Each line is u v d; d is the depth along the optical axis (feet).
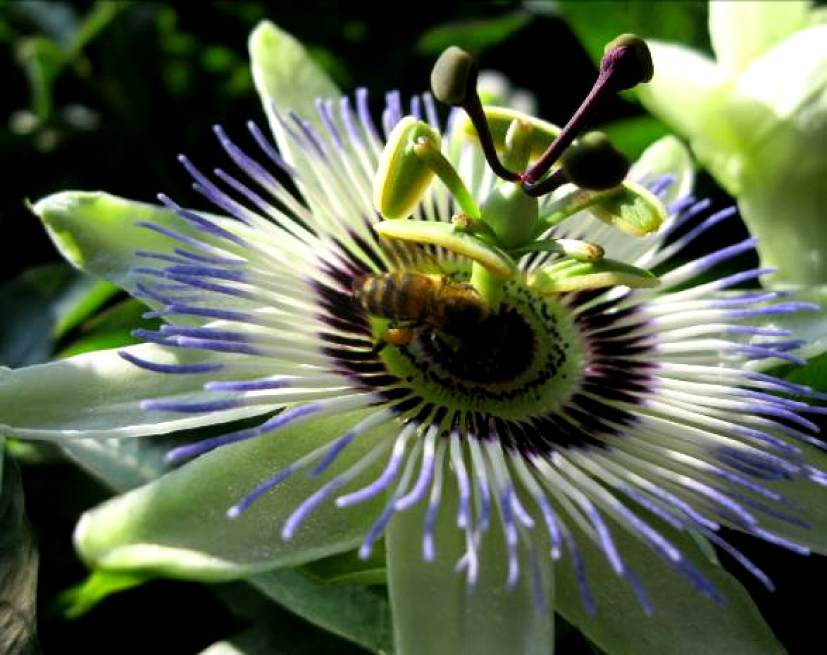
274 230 0.43
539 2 0.63
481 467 0.37
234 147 0.42
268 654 0.41
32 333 0.51
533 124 0.42
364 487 0.37
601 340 0.45
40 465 0.47
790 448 0.38
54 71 0.63
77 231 0.42
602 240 0.47
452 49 0.38
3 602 0.38
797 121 0.47
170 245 0.43
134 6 0.64
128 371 0.38
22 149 0.61
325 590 0.39
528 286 0.44
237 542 0.34
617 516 0.36
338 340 0.41
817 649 0.42
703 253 0.54
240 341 0.38
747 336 0.44
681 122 0.49
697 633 0.36
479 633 0.34
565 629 0.40
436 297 0.42
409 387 0.41
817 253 0.48
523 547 0.36
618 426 0.42
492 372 0.43
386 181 0.41
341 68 0.66
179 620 0.45
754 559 0.43
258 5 0.67
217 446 0.35
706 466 0.38
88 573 0.46
